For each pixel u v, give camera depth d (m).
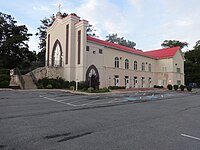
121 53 40.12
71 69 32.47
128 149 5.16
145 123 8.48
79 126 7.68
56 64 36.41
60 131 6.89
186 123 8.64
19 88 28.41
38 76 32.12
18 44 43.56
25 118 9.09
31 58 47.00
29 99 17.05
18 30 44.91
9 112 10.66
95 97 20.81
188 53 71.44
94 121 8.66
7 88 26.98
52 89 28.78
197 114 11.21
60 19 36.03
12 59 42.78
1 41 43.19
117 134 6.60
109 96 22.47
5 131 6.78
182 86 41.25
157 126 7.93
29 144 5.46
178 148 5.32
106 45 36.31
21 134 6.43
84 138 6.08
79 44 32.59
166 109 13.14
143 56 46.22
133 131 7.04
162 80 49.50
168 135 6.60
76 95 22.50
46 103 14.82
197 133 6.95
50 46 38.75
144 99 19.97
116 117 9.73
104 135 6.45
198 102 18.08
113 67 37.97
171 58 48.25
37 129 7.11
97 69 34.56
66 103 15.20
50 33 39.31
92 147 5.27
